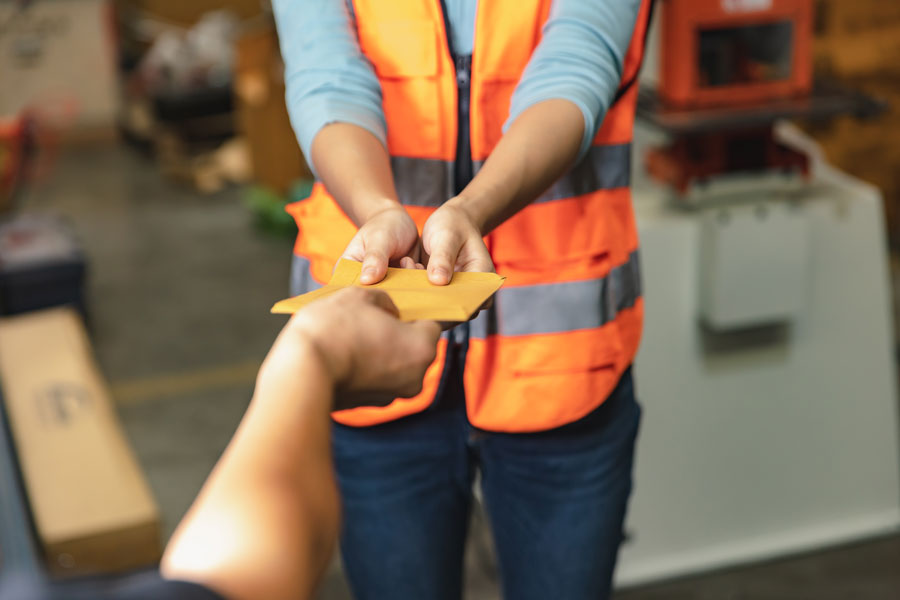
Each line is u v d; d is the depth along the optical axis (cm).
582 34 93
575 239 102
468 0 99
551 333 102
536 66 92
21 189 417
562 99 88
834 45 340
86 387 235
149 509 191
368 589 114
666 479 215
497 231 101
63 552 185
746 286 199
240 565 31
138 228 460
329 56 96
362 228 74
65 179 523
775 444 218
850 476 225
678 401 210
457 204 76
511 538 112
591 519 109
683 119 186
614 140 104
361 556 112
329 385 41
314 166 91
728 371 211
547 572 110
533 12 97
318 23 98
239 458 36
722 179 201
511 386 103
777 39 194
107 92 566
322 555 35
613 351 105
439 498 110
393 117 101
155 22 589
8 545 144
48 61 548
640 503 215
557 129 86
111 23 569
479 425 104
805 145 227
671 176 203
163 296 392
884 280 214
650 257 200
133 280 407
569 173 101
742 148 202
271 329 363
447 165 101
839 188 212
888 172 357
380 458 107
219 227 457
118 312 379
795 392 216
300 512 34
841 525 228
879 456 225
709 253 198
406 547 110
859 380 219
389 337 45
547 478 107
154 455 287
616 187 105
